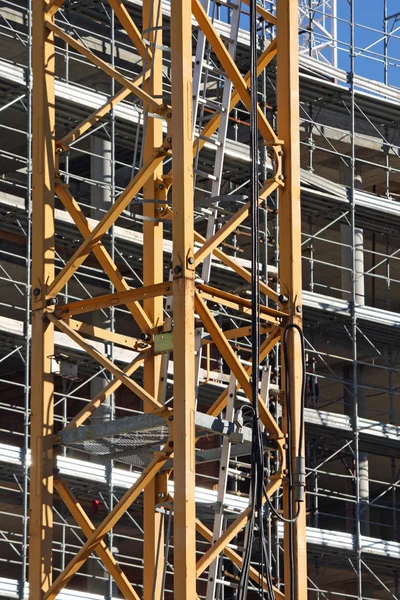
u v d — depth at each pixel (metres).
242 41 47.78
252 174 23.36
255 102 23.75
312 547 48.16
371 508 66.50
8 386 53.25
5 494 48.97
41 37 25.81
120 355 44.81
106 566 23.92
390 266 60.25
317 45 56.78
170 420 22.67
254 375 22.83
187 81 23.39
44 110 25.53
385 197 54.56
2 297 52.62
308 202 51.38
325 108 54.00
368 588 59.88
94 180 47.34
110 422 23.42
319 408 63.12
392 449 52.81
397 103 53.72
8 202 43.31
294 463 23.92
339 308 49.97
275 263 47.09
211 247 23.47
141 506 45.44
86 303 24.25
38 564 23.39
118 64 49.19
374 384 61.91
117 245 46.19
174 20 23.61
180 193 22.94
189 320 22.48
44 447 23.92
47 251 24.88
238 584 22.67
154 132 27.23
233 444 25.19
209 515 42.72
